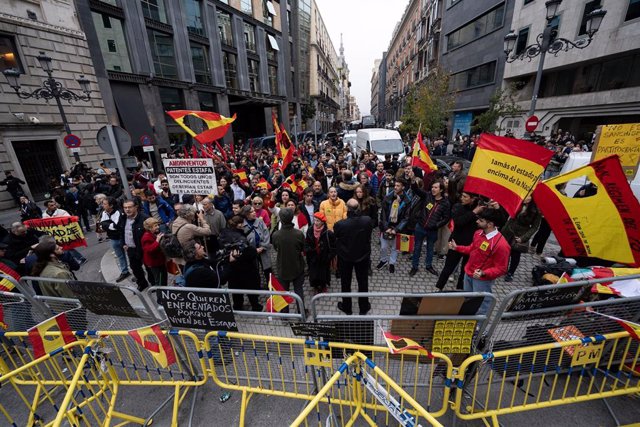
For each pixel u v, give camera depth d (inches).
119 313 112.7
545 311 96.6
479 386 114.2
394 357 97.7
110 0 658.8
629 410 104.3
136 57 716.0
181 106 870.4
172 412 111.9
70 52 583.8
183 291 104.0
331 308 175.0
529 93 818.2
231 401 115.0
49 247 140.4
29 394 126.3
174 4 810.8
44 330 104.2
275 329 131.9
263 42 1250.0
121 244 216.5
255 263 160.2
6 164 494.6
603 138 164.6
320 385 111.1
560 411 104.8
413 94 941.2
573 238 118.6
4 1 483.5
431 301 90.6
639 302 108.4
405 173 267.0
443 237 219.3
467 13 972.6
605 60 624.1
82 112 609.0
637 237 103.2
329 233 169.6
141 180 370.3
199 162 190.2
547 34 346.6
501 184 129.0
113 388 107.5
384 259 219.3
